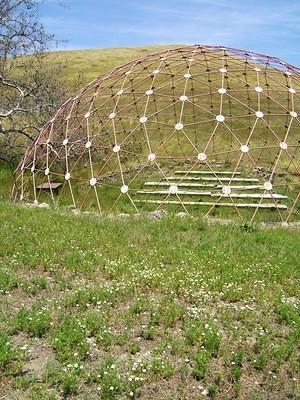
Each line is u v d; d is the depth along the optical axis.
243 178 20.17
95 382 5.76
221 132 28.31
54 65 27.88
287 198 17.22
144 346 6.71
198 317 7.44
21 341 6.57
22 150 23.78
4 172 20.88
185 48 22.05
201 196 17.31
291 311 7.90
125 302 8.09
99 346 6.57
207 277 9.22
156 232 12.34
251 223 13.60
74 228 12.18
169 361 6.27
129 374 5.84
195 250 10.96
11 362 6.02
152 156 17.44
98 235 11.71
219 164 23.00
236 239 11.98
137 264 9.67
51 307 7.63
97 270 9.52
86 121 19.95
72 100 20.67
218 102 33.41
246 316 7.73
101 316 7.27
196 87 35.91
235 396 5.75
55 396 5.41
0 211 13.57
